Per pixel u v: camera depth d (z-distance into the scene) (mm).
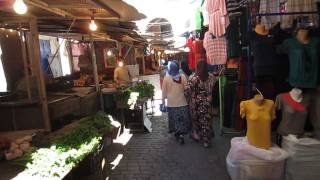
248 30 4805
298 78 4242
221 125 7168
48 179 2986
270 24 4832
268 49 4574
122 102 7629
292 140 4180
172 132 6992
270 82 5043
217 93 8062
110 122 5332
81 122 4984
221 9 5258
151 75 16562
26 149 3623
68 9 4594
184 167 5270
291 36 4617
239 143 4336
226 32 5750
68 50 12094
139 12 4598
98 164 4453
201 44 7879
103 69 12078
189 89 6383
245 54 5703
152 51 22578
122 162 5652
